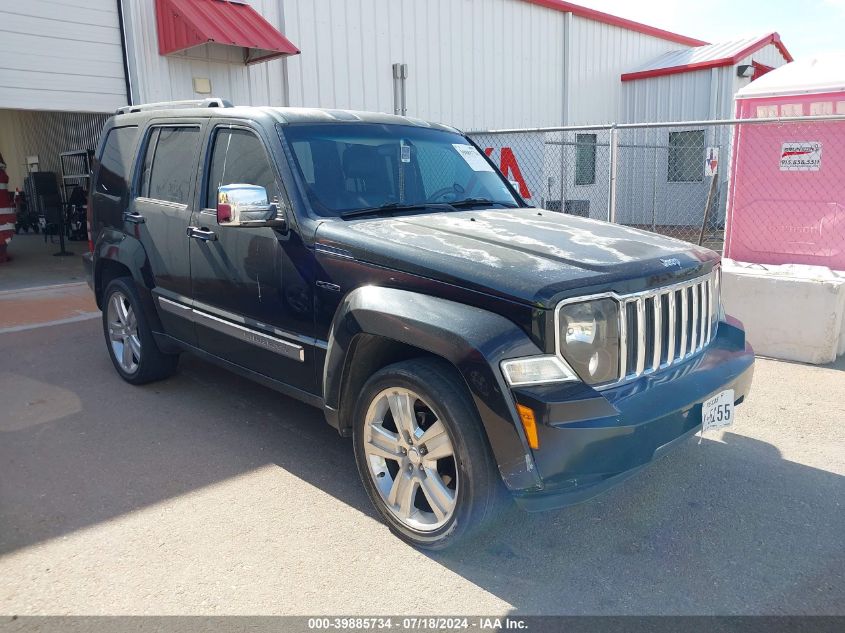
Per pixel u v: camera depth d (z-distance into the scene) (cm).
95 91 940
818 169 668
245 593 291
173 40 952
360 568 309
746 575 305
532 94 1531
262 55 1027
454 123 1381
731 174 727
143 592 291
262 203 361
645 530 342
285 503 367
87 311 811
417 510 331
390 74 1255
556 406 272
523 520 352
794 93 675
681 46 1911
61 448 433
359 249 340
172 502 367
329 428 467
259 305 402
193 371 584
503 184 499
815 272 634
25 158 1862
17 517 350
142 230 500
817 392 530
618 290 299
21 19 870
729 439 448
